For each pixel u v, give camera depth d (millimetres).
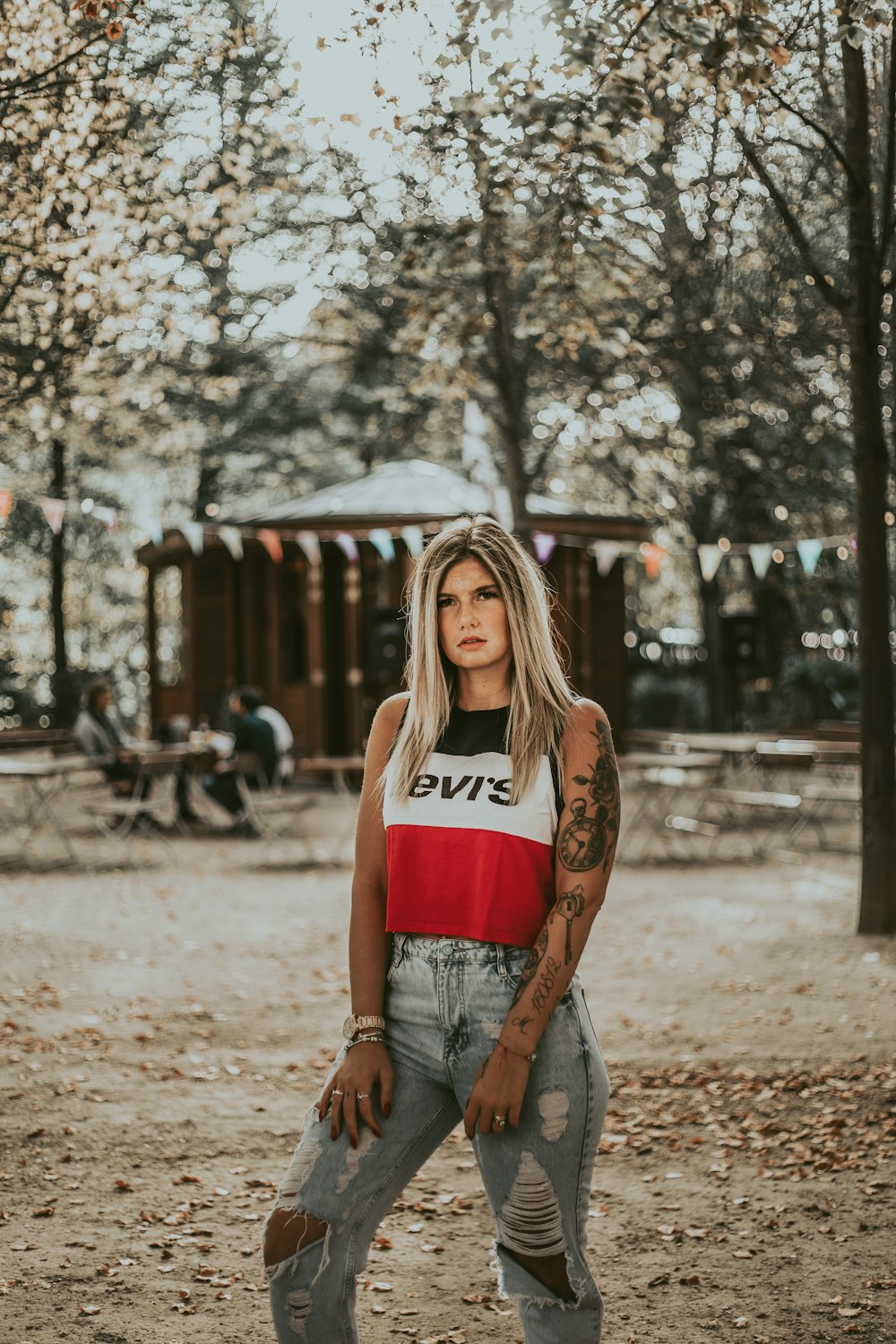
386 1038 2400
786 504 21609
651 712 29141
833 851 12570
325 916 9406
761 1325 3295
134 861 12203
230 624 20953
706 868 11562
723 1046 5922
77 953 8031
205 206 8461
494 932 2338
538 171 6629
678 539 24953
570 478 25234
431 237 8938
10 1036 6074
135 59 7012
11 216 7523
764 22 4977
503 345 14703
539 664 2418
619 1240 3871
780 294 10227
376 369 21234
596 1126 2352
